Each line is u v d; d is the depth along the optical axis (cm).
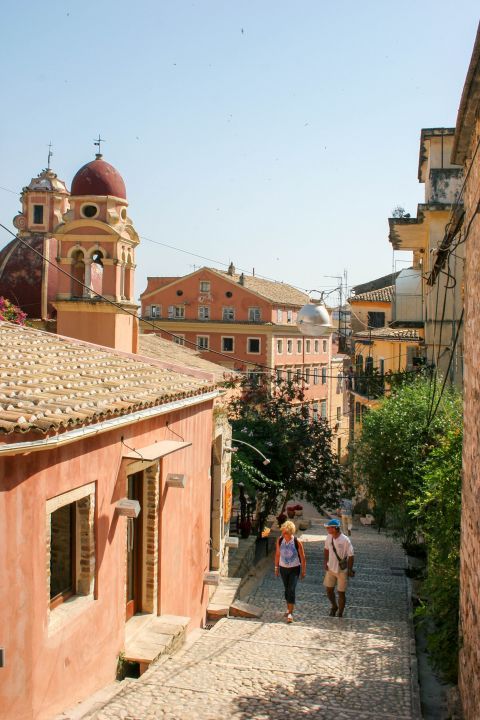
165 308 6494
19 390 798
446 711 862
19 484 689
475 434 812
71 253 2009
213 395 1354
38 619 721
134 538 1083
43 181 2558
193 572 1309
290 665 962
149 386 1066
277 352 6275
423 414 1922
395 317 2455
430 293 2125
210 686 849
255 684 863
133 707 769
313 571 1972
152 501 1096
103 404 850
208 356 6338
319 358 7044
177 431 1188
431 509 1234
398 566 1973
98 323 1991
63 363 1048
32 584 707
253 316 6262
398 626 1260
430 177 2128
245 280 6469
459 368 1986
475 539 782
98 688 874
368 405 3472
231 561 1797
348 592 1630
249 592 1675
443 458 1198
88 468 838
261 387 2911
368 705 813
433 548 1134
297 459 2658
